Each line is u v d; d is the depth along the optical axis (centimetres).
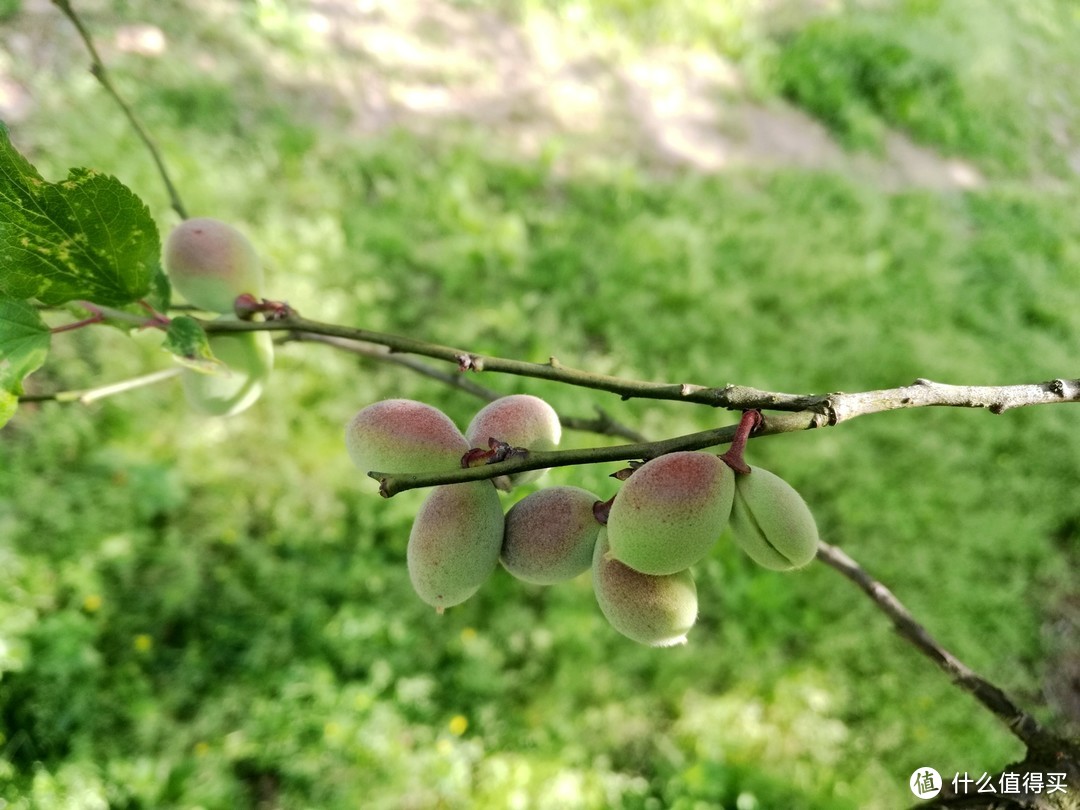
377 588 424
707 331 588
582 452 102
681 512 100
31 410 415
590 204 663
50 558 383
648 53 837
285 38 643
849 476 541
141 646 379
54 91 516
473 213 598
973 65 941
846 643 473
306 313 495
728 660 454
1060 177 909
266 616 405
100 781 345
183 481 425
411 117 660
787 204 732
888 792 428
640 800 406
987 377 621
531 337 551
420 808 379
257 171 546
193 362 122
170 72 562
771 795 410
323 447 456
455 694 411
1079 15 1160
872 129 855
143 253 124
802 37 909
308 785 372
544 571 121
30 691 353
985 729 455
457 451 121
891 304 666
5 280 119
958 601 505
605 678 432
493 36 763
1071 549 565
